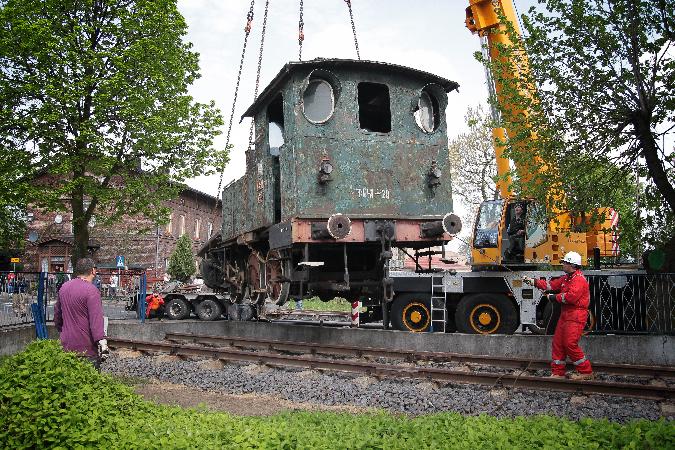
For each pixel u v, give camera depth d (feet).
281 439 14.32
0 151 62.44
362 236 33.53
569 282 28.94
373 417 19.66
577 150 36.94
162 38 66.69
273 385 28.84
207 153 69.67
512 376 27.78
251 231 39.58
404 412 24.23
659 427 14.94
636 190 37.24
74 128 64.59
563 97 36.17
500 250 44.55
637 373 30.53
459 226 34.24
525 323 42.19
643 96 34.42
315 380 29.78
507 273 43.09
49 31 59.26
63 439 13.03
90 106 65.10
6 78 62.03
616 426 15.75
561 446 13.97
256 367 33.55
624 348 35.50
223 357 36.11
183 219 147.02
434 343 39.09
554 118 37.04
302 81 33.55
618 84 35.24
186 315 69.41
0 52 60.54
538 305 43.37
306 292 36.94
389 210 34.63
